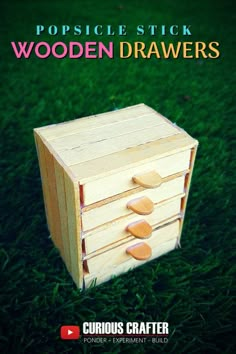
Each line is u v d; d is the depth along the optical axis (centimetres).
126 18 102
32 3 111
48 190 35
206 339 33
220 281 37
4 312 33
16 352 31
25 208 44
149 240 37
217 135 57
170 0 121
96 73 73
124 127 34
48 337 32
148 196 33
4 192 45
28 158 50
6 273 36
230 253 40
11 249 39
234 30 97
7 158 50
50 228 40
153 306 35
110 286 36
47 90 66
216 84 72
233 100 67
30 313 33
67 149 31
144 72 75
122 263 37
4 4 109
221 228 43
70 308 34
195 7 114
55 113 59
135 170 30
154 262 39
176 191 35
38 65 75
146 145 32
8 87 66
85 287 36
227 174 50
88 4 112
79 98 63
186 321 34
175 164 32
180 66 78
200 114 61
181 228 39
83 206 30
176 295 36
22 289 35
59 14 103
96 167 29
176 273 38
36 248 40
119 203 32
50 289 36
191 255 40
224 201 46
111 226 33
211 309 35
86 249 33
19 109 59
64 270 38
